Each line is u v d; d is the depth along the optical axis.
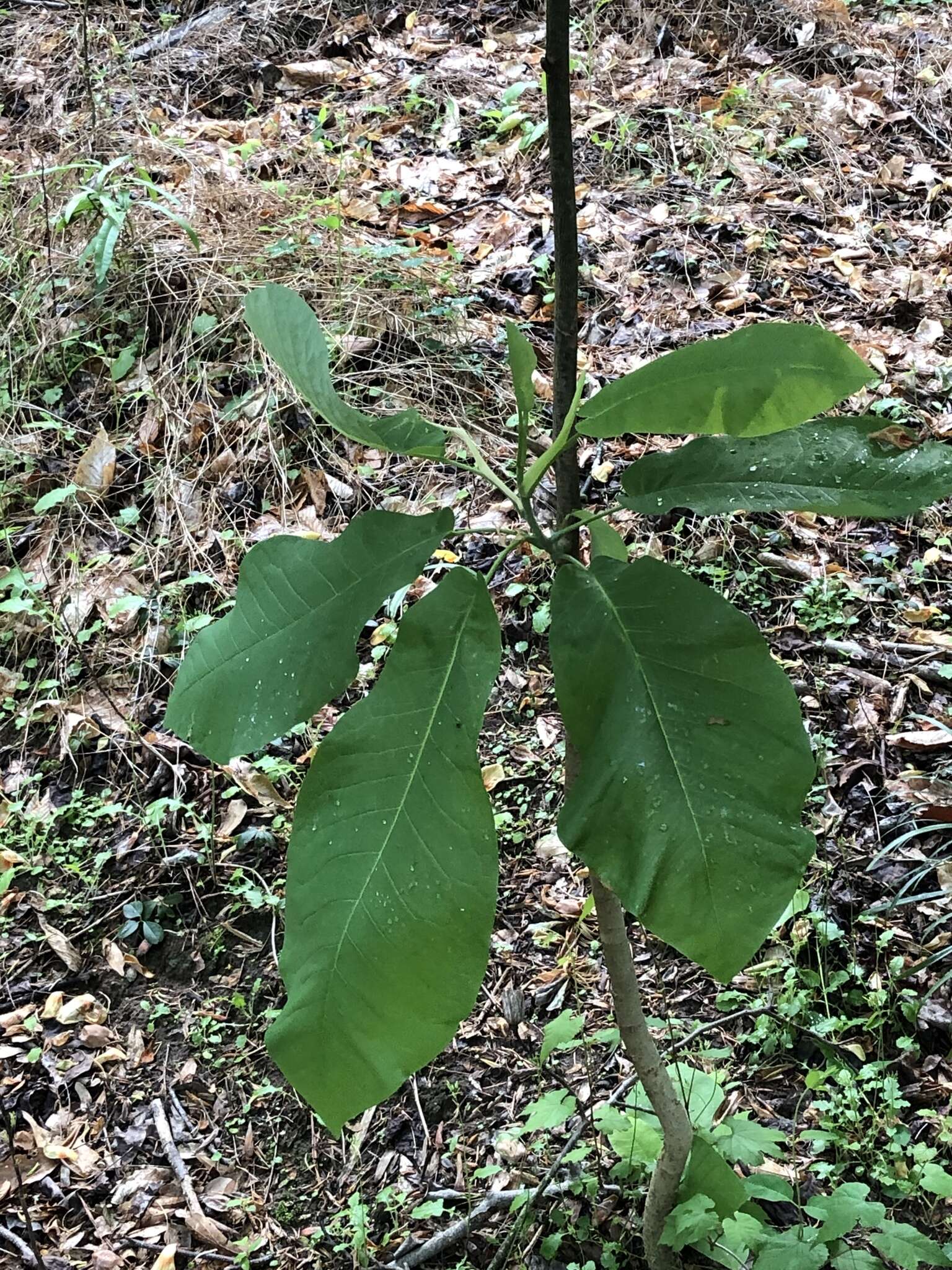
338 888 1.18
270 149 5.23
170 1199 2.43
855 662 3.21
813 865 2.76
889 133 5.34
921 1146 2.16
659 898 1.13
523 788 3.05
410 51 6.00
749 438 1.39
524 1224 2.17
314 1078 1.17
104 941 2.92
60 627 3.54
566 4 1.12
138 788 3.21
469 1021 2.64
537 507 3.63
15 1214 2.42
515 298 4.39
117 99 5.52
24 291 4.37
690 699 1.16
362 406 3.89
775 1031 2.49
